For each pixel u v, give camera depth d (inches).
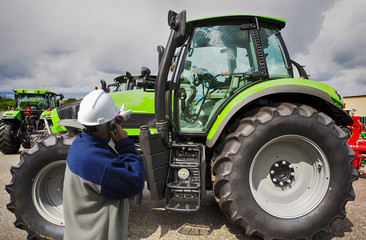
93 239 49.5
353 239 91.9
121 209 52.9
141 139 93.0
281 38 109.3
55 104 394.6
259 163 93.3
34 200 93.7
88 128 51.4
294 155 95.1
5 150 286.8
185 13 87.2
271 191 93.6
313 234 88.0
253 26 103.5
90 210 50.5
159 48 113.7
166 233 96.4
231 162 86.4
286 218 88.4
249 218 85.8
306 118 87.6
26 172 92.0
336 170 89.4
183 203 93.4
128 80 225.8
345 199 89.6
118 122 60.1
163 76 94.0
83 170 47.9
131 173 50.9
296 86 89.9
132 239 92.5
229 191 85.9
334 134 89.1
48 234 92.5
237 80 106.0
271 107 89.9
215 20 106.0
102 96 53.3
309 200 92.7
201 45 108.2
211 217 109.9
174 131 108.8
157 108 95.7
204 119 109.6
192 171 95.3
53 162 94.3
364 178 172.9
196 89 109.3
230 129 94.2
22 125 297.1
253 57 105.9
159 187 94.4
